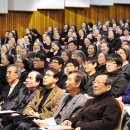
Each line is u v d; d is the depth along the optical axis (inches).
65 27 697.0
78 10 780.6
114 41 517.0
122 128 178.1
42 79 241.1
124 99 226.5
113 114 174.1
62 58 325.4
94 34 571.8
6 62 322.0
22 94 247.1
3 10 649.6
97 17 809.5
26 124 191.5
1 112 212.2
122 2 824.9
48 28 692.7
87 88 255.3
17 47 446.3
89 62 272.8
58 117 203.9
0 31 687.7
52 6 703.7
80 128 177.3
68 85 202.7
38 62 306.5
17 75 261.1
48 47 530.0
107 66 252.2
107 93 182.4
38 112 221.9
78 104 196.2
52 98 218.7
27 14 714.2
